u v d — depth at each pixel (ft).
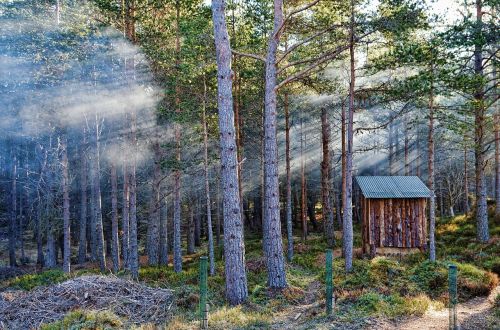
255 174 118.01
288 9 57.21
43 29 74.69
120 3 62.59
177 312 35.70
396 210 65.82
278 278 42.57
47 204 92.53
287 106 73.00
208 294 41.27
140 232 119.96
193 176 93.86
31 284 63.26
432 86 47.26
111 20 66.39
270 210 43.55
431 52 48.39
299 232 128.06
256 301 38.75
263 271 55.77
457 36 50.42
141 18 63.72
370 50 57.93
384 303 34.53
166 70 64.85
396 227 65.51
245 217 153.79
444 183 128.67
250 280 50.93
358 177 71.41
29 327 34.94
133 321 34.30
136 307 37.27
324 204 83.35
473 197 129.49
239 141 67.72
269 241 43.37
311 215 137.59
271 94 44.88
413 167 136.15
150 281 57.67
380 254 64.90
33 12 76.64
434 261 45.06
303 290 43.62
